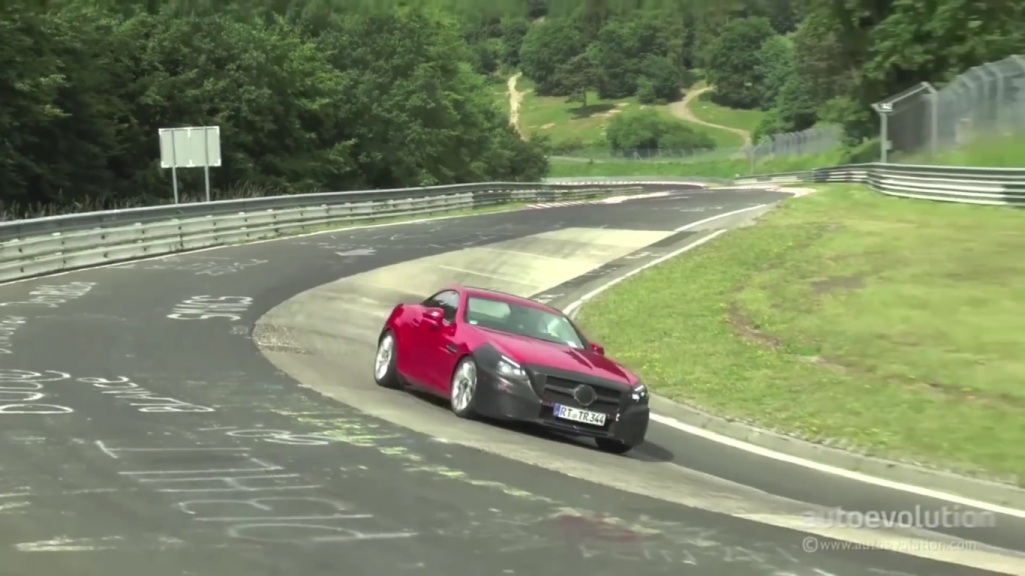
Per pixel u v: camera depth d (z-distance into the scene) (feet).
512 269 86.12
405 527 21.67
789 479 31.89
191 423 31.30
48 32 133.69
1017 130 114.32
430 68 213.87
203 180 166.20
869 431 37.42
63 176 141.18
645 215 127.13
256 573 18.08
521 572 19.15
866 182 153.48
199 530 20.53
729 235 97.66
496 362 34.96
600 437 34.45
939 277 68.74
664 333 59.06
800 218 106.22
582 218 123.95
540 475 28.07
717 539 22.84
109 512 21.43
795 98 329.31
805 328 57.72
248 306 61.82
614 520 23.72
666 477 30.53
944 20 51.93
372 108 199.21
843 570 21.16
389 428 32.71
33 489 22.95
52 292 62.44
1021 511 29.01
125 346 46.24
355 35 201.36
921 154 140.77
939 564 22.36
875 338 54.24
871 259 76.95
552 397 34.09
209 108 167.32
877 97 181.16
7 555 18.47
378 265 84.33
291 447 28.86
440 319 38.91
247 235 98.89
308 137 182.91
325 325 58.54
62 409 32.30
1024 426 37.99
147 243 84.12
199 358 44.65
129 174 157.48
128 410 32.73
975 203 103.35
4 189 131.54
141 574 17.72
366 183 203.72
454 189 143.33
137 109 159.84
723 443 37.65
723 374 48.49
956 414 39.96
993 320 56.54
